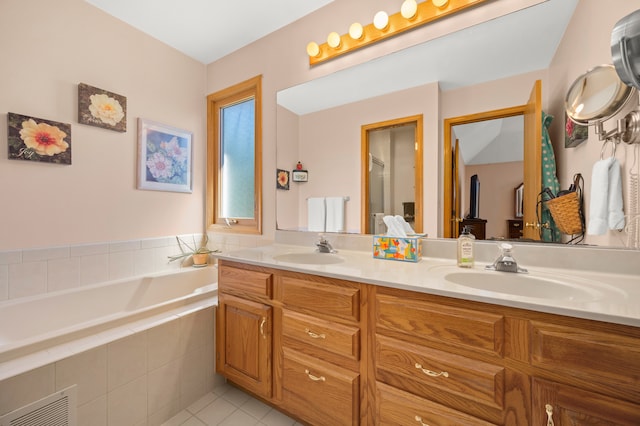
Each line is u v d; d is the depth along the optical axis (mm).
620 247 1048
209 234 2521
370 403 1062
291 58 1964
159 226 2215
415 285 932
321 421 1187
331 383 1153
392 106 1585
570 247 1134
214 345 1659
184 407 1481
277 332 1348
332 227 1797
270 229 2109
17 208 1528
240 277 1494
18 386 938
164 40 2184
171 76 2271
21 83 1530
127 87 1993
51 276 1650
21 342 1051
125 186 1999
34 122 1562
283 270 1318
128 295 1938
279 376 1339
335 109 1781
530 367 774
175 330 1444
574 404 712
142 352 1298
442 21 1434
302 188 1932
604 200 1032
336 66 1770
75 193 1748
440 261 1377
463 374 860
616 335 673
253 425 1367
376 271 1151
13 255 1515
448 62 1427
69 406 1057
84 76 1774
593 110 1067
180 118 2344
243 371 1485
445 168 1434
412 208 1521
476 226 1352
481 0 1317
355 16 1688
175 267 2311
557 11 1186
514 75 1273
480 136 1349
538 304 743
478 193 1349
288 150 1993
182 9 1841
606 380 680
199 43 2221
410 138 1530
